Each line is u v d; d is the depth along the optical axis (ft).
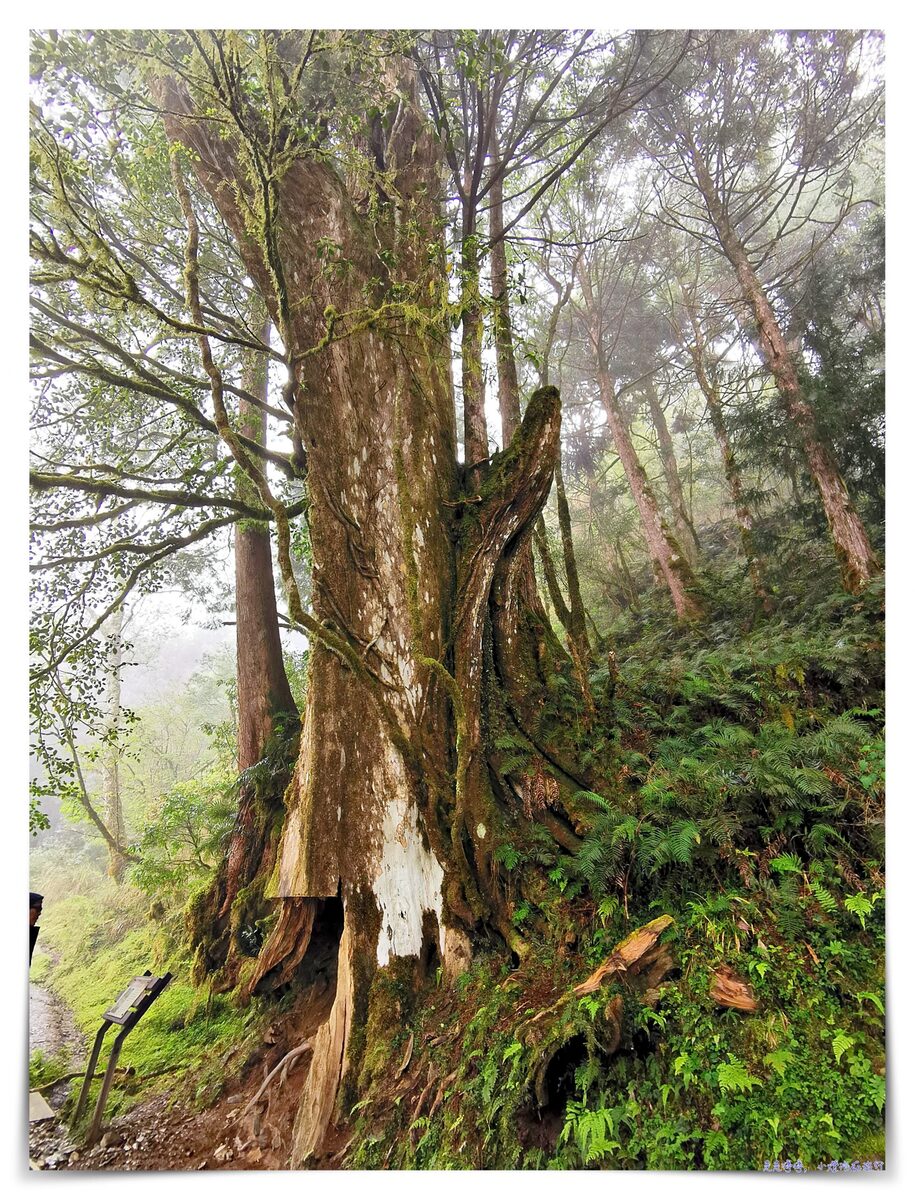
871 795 11.75
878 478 24.57
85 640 21.40
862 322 28.73
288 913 17.01
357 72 16.75
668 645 26.63
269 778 24.70
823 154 29.12
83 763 41.22
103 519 21.86
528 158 24.70
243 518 25.59
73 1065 19.52
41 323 21.06
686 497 56.49
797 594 24.97
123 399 23.32
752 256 40.70
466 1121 10.40
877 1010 9.29
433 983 13.32
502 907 13.24
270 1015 17.62
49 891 41.27
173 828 27.50
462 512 16.34
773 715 15.26
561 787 14.26
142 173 19.04
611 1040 9.58
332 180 16.85
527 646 16.72
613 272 41.60
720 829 11.44
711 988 9.79
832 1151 8.38
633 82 23.30
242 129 13.10
